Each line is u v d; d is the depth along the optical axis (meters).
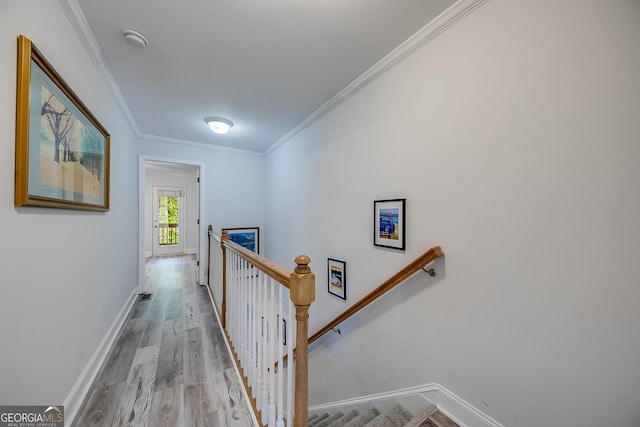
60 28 1.26
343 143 2.37
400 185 1.76
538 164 1.08
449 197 1.44
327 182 2.62
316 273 2.81
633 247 0.87
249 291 1.54
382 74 1.91
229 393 1.55
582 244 0.97
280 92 2.33
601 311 0.93
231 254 2.06
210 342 2.17
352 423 1.74
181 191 7.23
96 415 1.36
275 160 4.09
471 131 1.33
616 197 0.90
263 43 1.67
